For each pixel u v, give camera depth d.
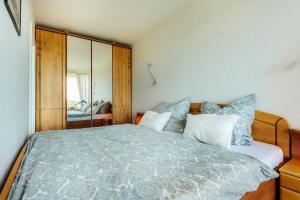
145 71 3.54
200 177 0.96
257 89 1.93
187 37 2.70
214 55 2.34
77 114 3.27
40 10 2.64
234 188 0.98
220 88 2.27
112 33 3.42
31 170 1.05
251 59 1.98
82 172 1.04
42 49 2.95
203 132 1.75
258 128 1.87
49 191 0.84
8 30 0.94
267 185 1.31
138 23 3.11
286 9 1.72
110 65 3.65
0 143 0.81
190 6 2.65
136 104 3.80
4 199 0.75
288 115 1.71
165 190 0.83
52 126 3.01
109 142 1.70
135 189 0.85
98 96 3.51
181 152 1.42
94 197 0.80
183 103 2.48
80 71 3.31
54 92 3.04
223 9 2.24
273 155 1.49
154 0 2.57
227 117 1.73
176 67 2.88
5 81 0.89
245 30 2.03
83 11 2.73
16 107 1.26
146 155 1.34
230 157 1.28
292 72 1.68
